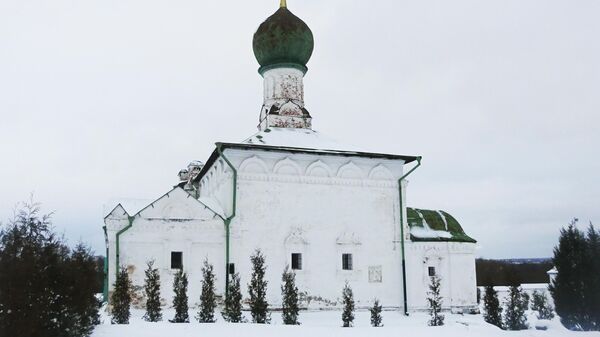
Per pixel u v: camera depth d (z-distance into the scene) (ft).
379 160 94.48
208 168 100.27
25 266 45.83
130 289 76.48
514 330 74.08
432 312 86.89
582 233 72.54
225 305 73.10
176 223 80.33
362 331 62.18
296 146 91.66
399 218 94.22
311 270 86.69
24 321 44.68
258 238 84.43
